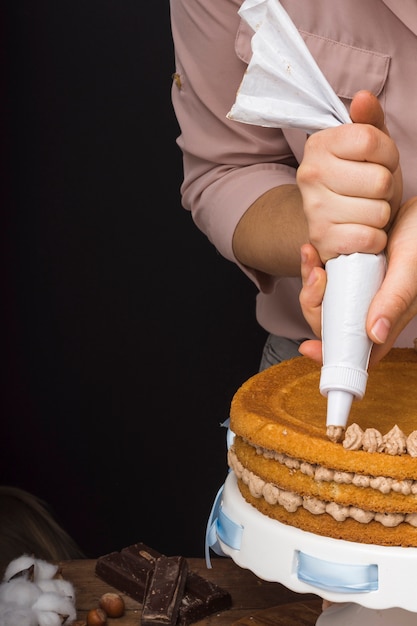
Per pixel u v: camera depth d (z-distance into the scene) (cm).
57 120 232
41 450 249
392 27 143
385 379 129
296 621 137
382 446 112
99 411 248
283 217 137
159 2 225
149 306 243
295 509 116
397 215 115
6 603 136
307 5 144
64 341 244
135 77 230
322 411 121
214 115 152
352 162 108
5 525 178
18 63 229
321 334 112
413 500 112
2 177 234
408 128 143
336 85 145
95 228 238
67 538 183
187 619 139
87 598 144
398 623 123
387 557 113
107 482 252
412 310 110
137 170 235
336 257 110
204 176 156
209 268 240
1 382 245
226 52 147
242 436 120
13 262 239
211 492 252
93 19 227
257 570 118
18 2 224
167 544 255
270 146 151
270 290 149
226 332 244
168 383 247
